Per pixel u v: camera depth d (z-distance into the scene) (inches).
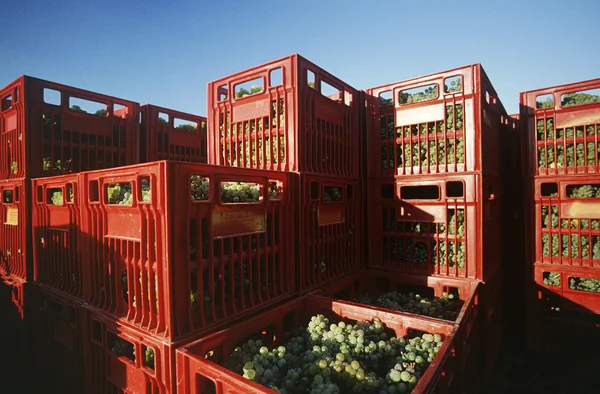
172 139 391.5
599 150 260.5
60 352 218.8
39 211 241.9
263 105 233.8
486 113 262.2
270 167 228.4
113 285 174.6
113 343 178.5
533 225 290.0
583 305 267.1
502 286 322.3
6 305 270.1
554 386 242.1
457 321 169.8
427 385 116.4
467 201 247.4
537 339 289.6
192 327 149.6
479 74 240.8
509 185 363.9
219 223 163.5
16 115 269.6
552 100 295.7
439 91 258.1
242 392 114.6
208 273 160.4
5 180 277.0
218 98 265.4
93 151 309.3
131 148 340.5
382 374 156.2
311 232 227.6
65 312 213.8
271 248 198.5
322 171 241.3
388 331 183.9
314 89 233.5
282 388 138.9
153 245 150.3
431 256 266.4
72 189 202.4
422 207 266.7
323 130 245.1
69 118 288.8
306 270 221.9
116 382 169.3
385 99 294.8
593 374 252.8
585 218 264.5
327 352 158.9
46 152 275.3
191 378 134.0
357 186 284.5
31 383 232.4
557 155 278.7
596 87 260.5
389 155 284.8
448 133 255.1
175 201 142.6
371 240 291.4
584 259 268.4
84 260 193.5
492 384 247.3
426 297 275.9
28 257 250.7
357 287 278.8
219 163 262.1
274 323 184.7
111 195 183.2
